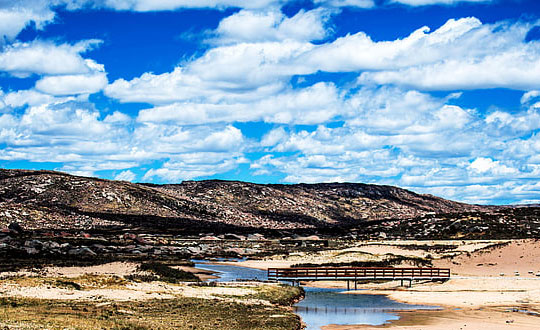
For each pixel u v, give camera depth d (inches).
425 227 7165.4
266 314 1707.7
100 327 1299.2
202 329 1396.4
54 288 1950.1
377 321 1713.8
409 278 2773.1
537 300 2169.0
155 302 1829.5
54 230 7194.9
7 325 1209.4
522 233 5910.4
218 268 3850.9
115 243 5231.3
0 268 2851.9
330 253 4382.4
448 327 1568.7
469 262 3472.0
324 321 1721.2
